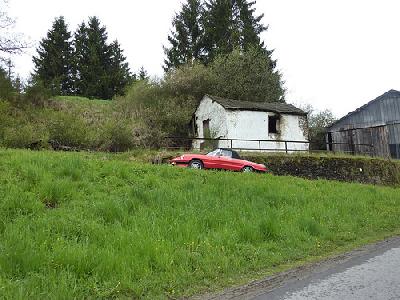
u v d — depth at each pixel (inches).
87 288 201.8
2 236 251.9
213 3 1968.5
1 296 178.2
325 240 347.3
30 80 1398.9
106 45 2256.4
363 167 983.6
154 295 206.1
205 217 335.9
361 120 1382.9
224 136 1111.0
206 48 1958.7
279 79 1756.9
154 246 253.3
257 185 505.7
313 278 238.5
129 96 1513.3
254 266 261.7
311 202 472.4
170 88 1509.6
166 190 406.6
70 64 2197.3
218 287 222.5
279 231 335.6
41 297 183.5
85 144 912.3
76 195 363.6
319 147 1568.7
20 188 350.3
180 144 1249.4
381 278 235.1
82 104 1520.7
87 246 245.4
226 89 1556.3
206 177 532.1
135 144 983.6
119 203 345.1
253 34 1897.1
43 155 500.1
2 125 845.2
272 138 1163.9
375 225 419.2
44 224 278.5
